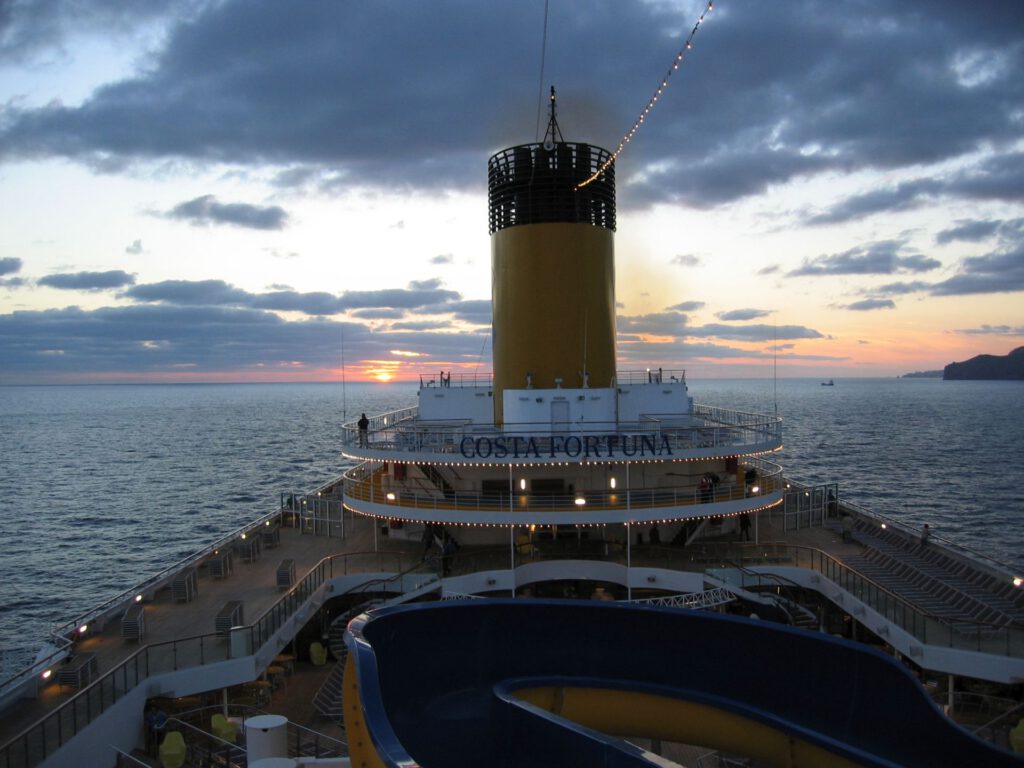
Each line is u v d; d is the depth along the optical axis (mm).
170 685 24594
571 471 39031
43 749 19594
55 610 56156
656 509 35688
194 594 32938
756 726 13414
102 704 22062
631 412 42812
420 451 37000
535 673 14117
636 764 9875
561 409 38094
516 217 39219
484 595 35156
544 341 38938
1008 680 25047
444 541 38469
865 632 33406
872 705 12727
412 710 12961
